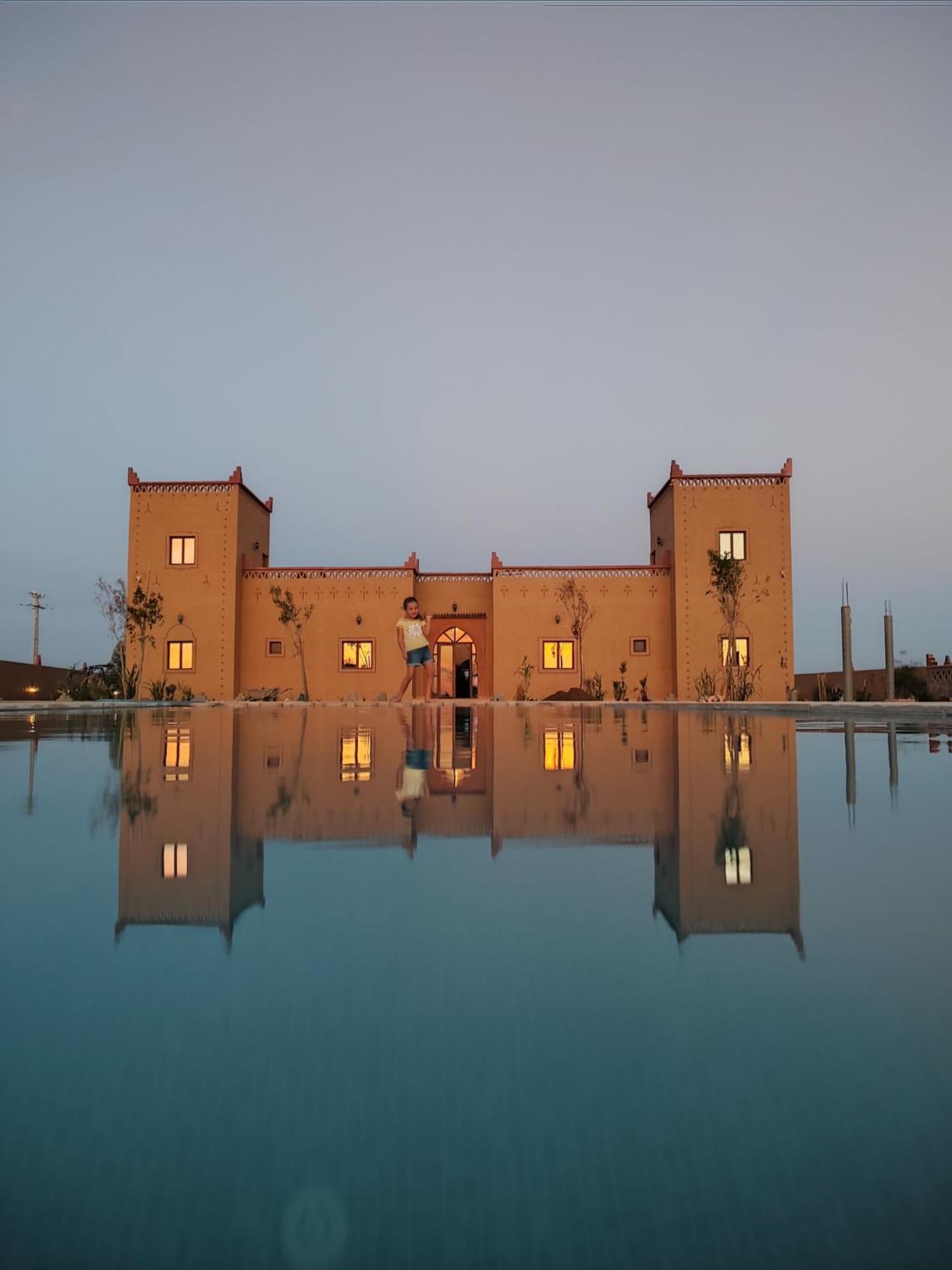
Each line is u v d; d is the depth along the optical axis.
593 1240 0.38
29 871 1.15
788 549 24.39
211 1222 0.39
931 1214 0.40
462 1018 0.62
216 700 22.09
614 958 0.78
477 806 1.85
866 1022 0.63
